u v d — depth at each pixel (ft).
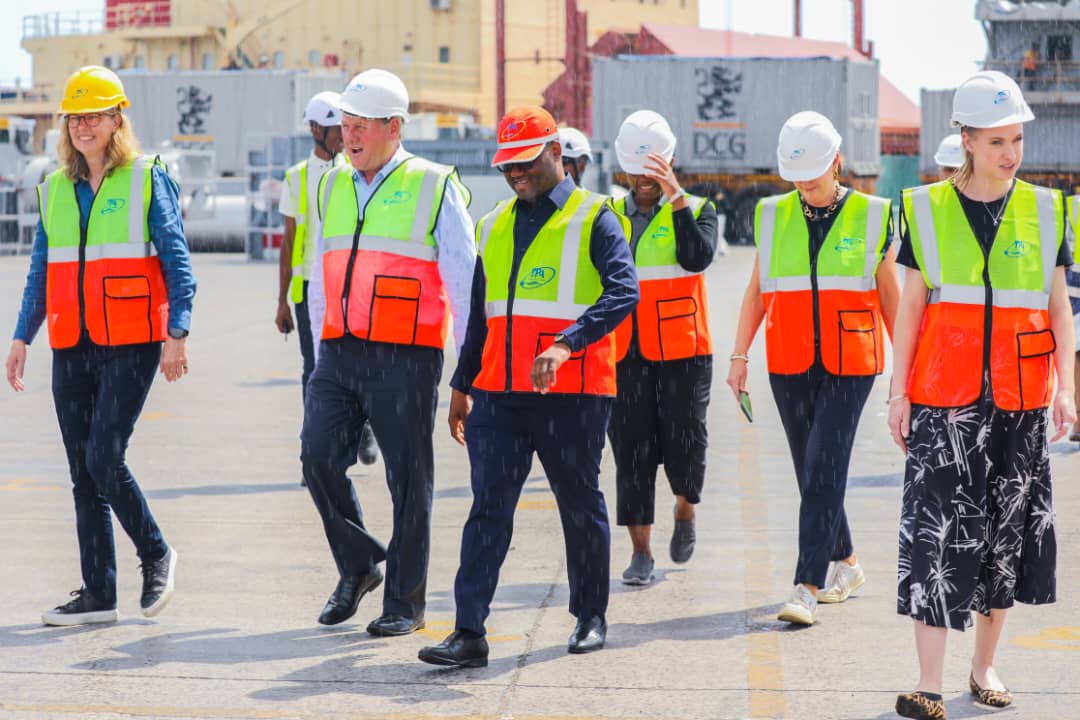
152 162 22.04
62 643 21.21
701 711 18.16
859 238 23.02
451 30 265.95
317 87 189.88
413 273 21.29
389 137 21.56
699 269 24.70
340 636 21.61
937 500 17.90
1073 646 21.07
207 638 21.48
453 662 19.74
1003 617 18.47
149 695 18.79
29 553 27.02
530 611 23.06
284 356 62.64
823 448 22.67
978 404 17.87
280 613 22.88
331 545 22.13
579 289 20.25
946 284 18.01
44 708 18.26
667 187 24.62
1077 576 25.00
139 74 189.06
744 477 35.24
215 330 74.13
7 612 22.94
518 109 20.52
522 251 20.42
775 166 184.24
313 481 21.71
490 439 20.39
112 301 21.61
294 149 144.66
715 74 184.14
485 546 20.18
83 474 22.16
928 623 17.79
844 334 22.84
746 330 24.45
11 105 269.23
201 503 31.71
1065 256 18.04
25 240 160.15
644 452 24.81
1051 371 18.22
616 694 18.85
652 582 25.05
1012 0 183.21
